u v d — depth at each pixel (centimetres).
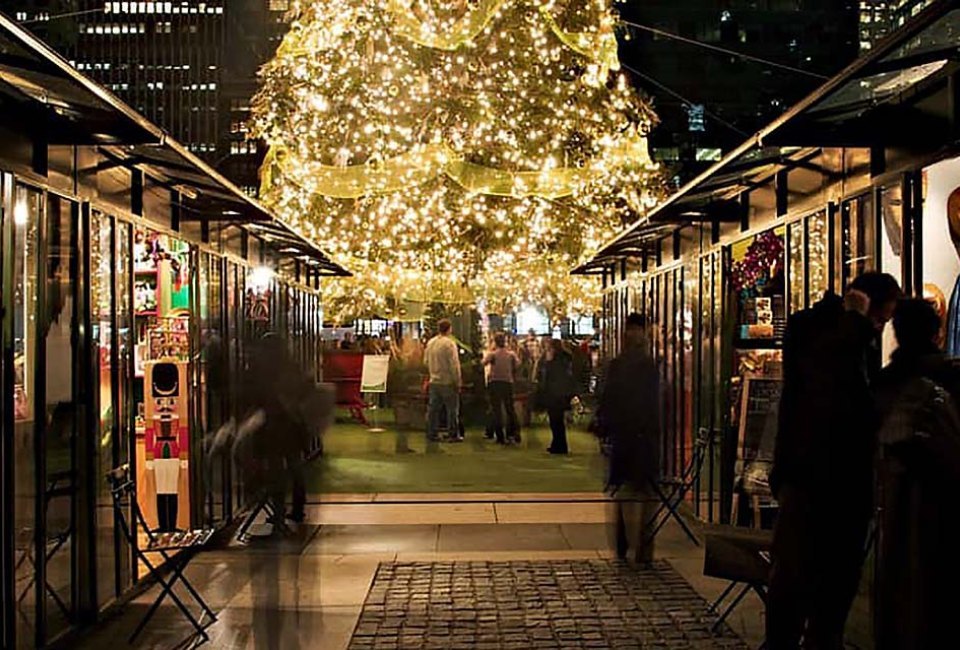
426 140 1781
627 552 1052
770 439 961
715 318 1127
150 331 1107
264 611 704
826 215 789
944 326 673
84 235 767
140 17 7075
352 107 1762
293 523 1173
